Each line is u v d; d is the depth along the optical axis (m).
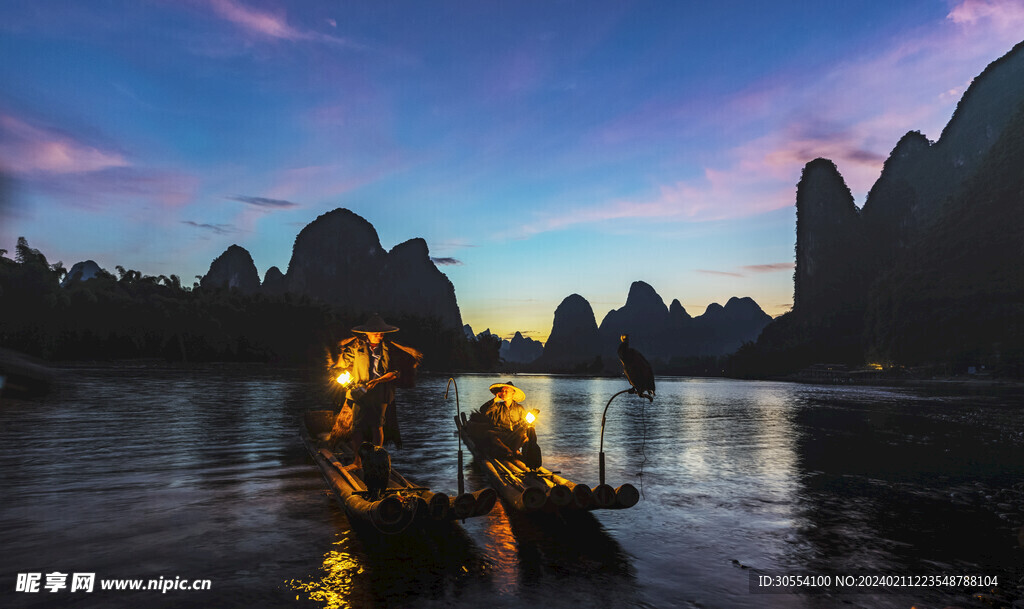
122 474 8.17
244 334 99.44
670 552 5.17
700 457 10.73
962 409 26.14
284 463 9.14
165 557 4.81
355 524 5.33
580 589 4.27
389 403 7.55
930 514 6.62
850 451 11.70
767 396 39.47
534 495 5.45
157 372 54.50
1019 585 4.49
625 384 56.59
